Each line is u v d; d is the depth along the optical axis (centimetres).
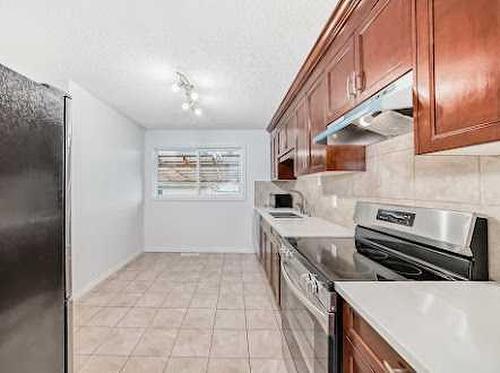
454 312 100
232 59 285
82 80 345
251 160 644
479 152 115
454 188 153
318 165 280
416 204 187
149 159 640
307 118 314
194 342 272
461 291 119
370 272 147
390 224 192
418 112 121
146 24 225
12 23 223
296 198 546
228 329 296
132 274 478
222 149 650
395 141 212
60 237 128
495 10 87
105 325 304
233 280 448
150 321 313
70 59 287
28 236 107
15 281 100
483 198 135
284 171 520
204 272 489
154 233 644
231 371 230
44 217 117
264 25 226
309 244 217
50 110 121
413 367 75
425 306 105
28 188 108
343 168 263
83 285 390
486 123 90
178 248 645
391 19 147
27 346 106
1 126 95
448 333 86
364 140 231
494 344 80
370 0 167
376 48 162
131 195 566
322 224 331
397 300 110
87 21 220
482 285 126
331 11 208
